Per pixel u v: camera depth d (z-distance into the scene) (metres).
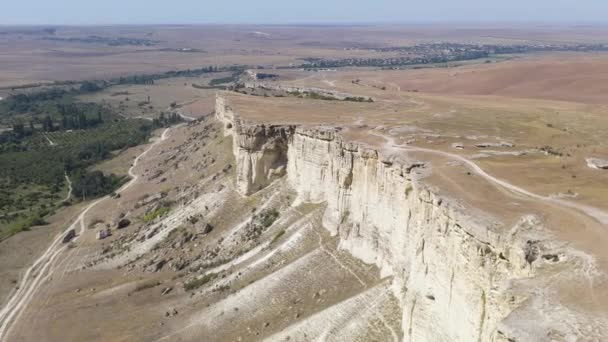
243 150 80.69
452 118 85.56
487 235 33.75
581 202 39.50
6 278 80.12
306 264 60.22
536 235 33.00
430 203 42.06
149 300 66.69
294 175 76.00
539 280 28.42
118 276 75.38
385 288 50.03
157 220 88.44
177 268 73.19
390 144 60.34
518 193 41.81
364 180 58.12
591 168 49.88
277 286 58.62
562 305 25.59
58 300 71.56
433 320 39.25
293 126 77.19
